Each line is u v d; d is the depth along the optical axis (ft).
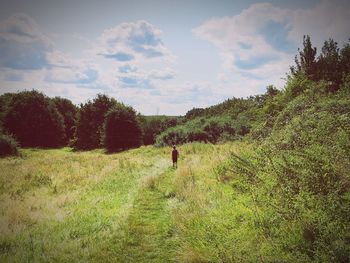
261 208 25.38
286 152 32.65
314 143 30.07
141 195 41.19
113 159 88.22
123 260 22.93
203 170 46.98
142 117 202.49
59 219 32.27
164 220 30.99
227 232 24.03
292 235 20.47
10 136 128.36
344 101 36.27
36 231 28.55
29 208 35.60
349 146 25.59
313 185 23.57
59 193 44.83
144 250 24.47
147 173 58.90
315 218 20.62
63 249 24.63
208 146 90.07
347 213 19.56
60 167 70.54
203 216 27.94
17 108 196.13
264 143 40.04
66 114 241.35
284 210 22.91
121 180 52.75
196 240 24.04
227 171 40.29
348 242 17.76
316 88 47.50
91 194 43.78
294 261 17.90
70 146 201.98
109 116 162.50
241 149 48.83
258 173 32.01
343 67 53.01
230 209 27.86
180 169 50.98
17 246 25.26
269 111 55.62
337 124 30.60
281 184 26.20
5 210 34.37
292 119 40.34
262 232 22.26
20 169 67.00
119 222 30.66
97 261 22.77
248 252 20.56
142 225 29.96
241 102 161.38
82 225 30.22
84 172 62.23
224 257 20.36
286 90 55.47
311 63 58.03
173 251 23.84
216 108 193.26
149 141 191.42
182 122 199.52
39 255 23.43
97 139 186.19
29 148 184.24
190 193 35.96
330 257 17.13
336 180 23.41
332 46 57.11
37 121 196.85
